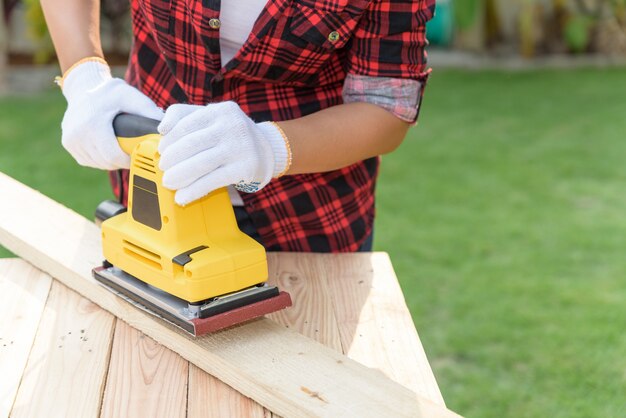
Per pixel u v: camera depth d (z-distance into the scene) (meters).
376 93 1.55
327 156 1.48
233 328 1.39
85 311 1.52
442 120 6.24
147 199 1.39
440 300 3.63
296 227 1.77
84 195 4.53
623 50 8.48
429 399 1.24
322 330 1.48
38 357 1.36
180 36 1.57
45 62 7.21
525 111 6.48
